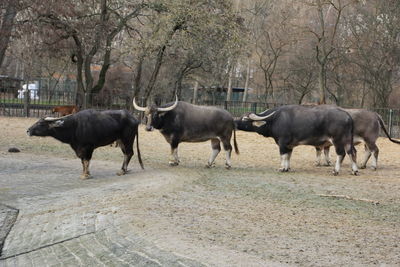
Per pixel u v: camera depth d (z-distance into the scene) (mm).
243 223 7598
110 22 32469
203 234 6910
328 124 13156
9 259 6762
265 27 45094
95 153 17156
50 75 48938
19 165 13727
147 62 42969
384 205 9195
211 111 14031
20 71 64188
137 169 13609
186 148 19438
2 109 32812
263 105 34438
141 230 7117
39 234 7531
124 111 12625
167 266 5801
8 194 9938
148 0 32406
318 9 33531
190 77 45750
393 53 32031
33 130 11852
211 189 10625
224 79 45375
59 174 12469
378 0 32000
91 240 7051
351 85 39062
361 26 34625
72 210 8617
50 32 29953
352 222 7781
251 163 15883
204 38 33156
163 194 9820
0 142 19031
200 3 31562
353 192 10555
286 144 13656
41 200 9438
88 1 31422
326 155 15469
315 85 43531
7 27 26266
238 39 32344
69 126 11812
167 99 41062
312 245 6473
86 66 33406
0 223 8078
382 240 6754
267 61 48812
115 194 9844
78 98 33500
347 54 36750
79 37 31547
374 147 14445
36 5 25984
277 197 9836
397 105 39531
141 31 38406
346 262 5809
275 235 6938
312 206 8992
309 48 41156
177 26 32094
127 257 6281
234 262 5738
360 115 14344
